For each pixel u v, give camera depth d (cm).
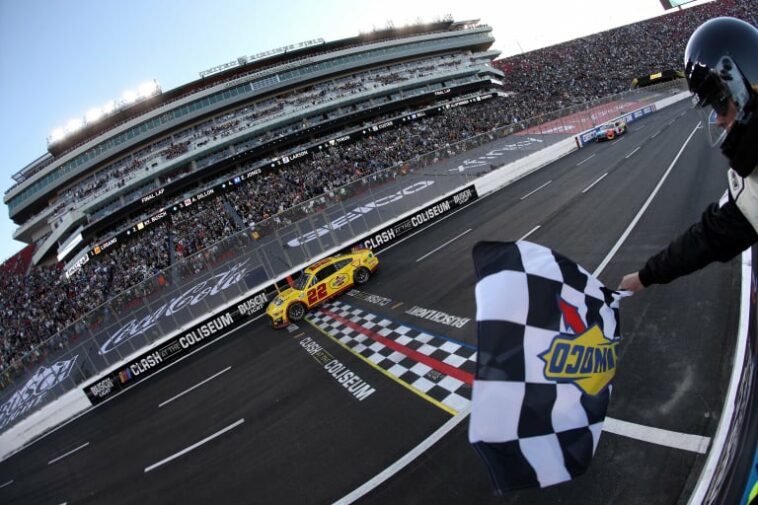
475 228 1384
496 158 2067
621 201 1113
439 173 1852
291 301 1070
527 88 5872
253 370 895
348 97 5175
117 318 1198
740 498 109
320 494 463
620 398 417
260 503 485
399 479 440
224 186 3756
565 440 152
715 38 95
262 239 1420
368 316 941
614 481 334
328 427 581
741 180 104
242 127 4744
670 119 2822
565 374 161
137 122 4909
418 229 1667
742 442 127
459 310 796
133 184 4344
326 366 771
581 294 173
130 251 2984
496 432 145
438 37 6744
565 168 1950
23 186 4941
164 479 616
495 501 369
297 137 4569
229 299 1312
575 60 6425
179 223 3170
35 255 4469
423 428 505
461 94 5912
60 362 1135
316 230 1480
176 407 870
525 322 162
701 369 411
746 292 371
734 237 114
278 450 575
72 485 723
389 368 677
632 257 743
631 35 6750
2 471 958
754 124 90
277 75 5384
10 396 1089
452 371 606
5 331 2469
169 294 1254
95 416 1027
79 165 4872
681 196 981
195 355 1166
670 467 324
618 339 178
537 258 174
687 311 512
